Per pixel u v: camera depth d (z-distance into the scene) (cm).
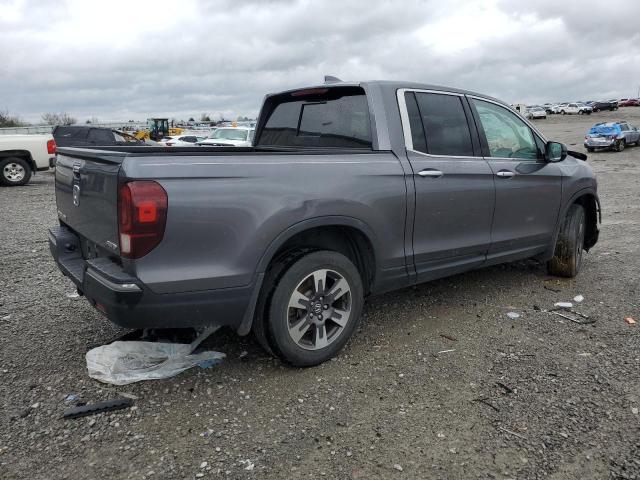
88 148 385
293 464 268
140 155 296
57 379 350
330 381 349
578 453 274
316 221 345
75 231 386
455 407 318
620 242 764
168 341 371
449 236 432
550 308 484
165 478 258
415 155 407
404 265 404
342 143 423
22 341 410
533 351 393
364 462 269
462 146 446
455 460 270
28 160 1562
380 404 322
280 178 332
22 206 1140
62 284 559
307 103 461
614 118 7412
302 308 353
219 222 309
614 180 1709
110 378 343
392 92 412
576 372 360
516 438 287
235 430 296
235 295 320
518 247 503
